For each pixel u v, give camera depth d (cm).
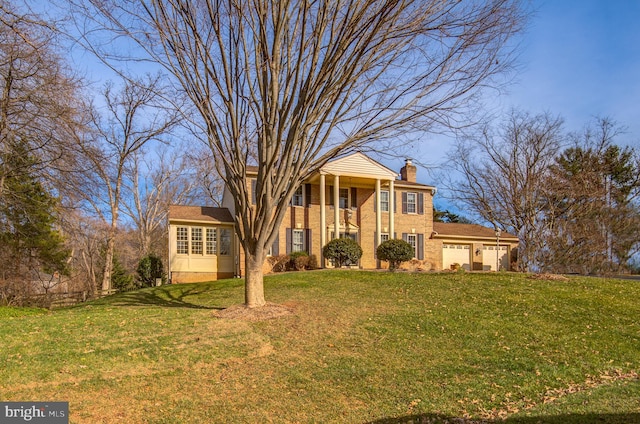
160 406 538
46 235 2164
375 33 791
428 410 527
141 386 596
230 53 902
